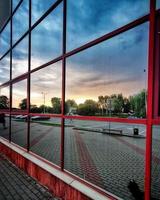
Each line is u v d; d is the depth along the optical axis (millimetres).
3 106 8023
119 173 5883
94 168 6438
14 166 5812
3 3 8023
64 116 4098
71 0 4473
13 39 7250
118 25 3773
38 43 5641
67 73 4305
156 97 2430
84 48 3678
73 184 3488
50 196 3896
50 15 5004
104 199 2938
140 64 3213
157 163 5906
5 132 7766
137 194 4105
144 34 2969
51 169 4176
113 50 4062
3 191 4117
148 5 2699
